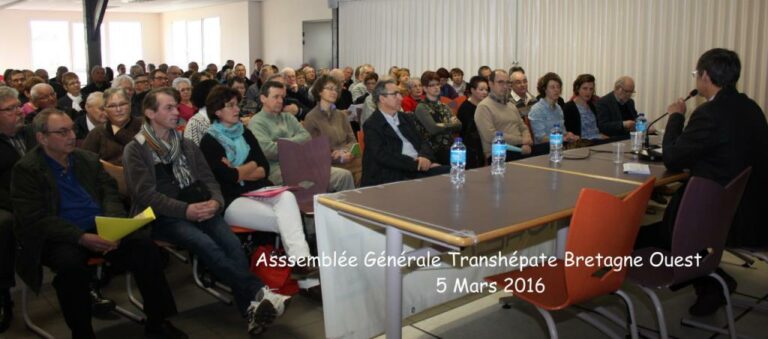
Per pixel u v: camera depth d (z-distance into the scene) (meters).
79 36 17.14
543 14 6.97
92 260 2.50
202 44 15.41
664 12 6.00
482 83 4.77
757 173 2.43
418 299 2.45
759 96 5.47
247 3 12.89
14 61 16.34
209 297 3.04
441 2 8.13
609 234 1.81
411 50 8.66
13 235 2.50
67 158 2.59
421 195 2.20
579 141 4.41
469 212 1.92
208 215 2.66
